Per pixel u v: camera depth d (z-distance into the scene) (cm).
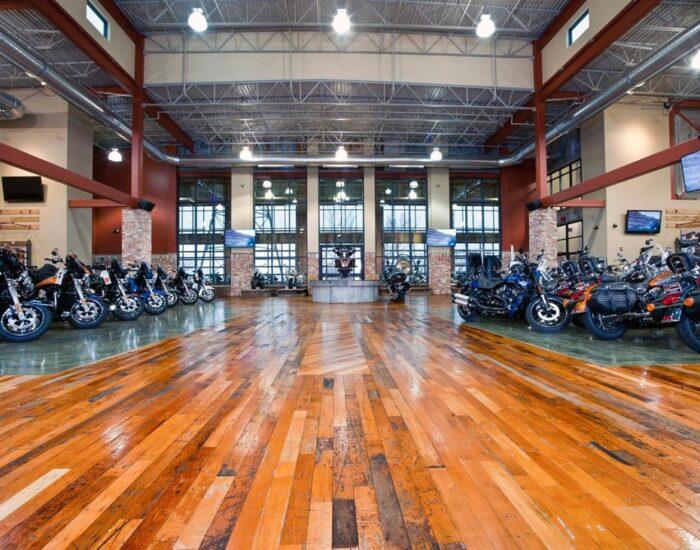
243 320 622
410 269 1602
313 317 666
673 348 364
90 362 319
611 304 379
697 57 684
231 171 1505
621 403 213
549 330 469
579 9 816
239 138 1347
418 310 794
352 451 156
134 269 736
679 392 231
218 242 1554
